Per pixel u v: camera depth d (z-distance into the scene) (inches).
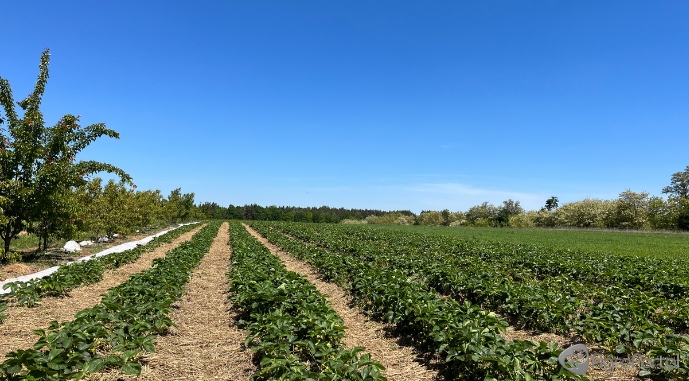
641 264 652.7
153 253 831.1
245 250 727.1
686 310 330.0
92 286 470.6
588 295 414.3
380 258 682.2
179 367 254.7
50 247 869.8
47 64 644.7
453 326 254.4
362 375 201.6
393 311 333.1
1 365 183.9
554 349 219.8
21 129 604.4
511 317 367.2
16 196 585.0
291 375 203.6
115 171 708.0
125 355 213.8
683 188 2790.4
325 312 298.0
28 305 368.5
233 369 253.4
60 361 193.6
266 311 336.8
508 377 213.9
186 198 2541.8
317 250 751.1
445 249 935.7
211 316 374.6
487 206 3996.1
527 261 678.5
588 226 2847.0
